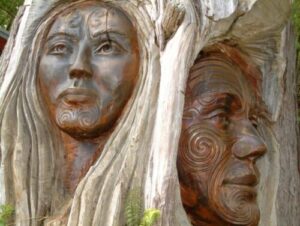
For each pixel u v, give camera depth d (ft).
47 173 18.19
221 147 18.47
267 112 19.75
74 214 16.92
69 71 18.20
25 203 17.87
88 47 18.34
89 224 16.78
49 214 17.92
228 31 18.65
